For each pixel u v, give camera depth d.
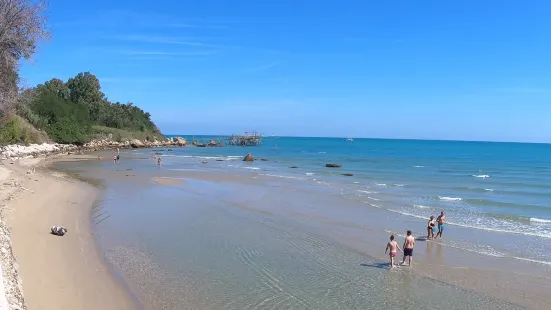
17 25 20.23
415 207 27.66
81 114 83.44
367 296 12.38
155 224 20.03
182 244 16.78
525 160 86.88
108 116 104.56
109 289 11.58
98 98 104.00
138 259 14.60
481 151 135.50
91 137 85.31
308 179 43.12
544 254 17.20
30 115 65.06
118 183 34.28
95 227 18.69
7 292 9.10
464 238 19.70
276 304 11.41
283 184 37.81
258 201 27.73
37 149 57.22
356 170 57.09
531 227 22.19
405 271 14.78
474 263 15.92
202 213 23.12
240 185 35.91
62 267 12.70
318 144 189.25
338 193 33.03
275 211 24.56
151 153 81.75
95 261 13.82
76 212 21.06
